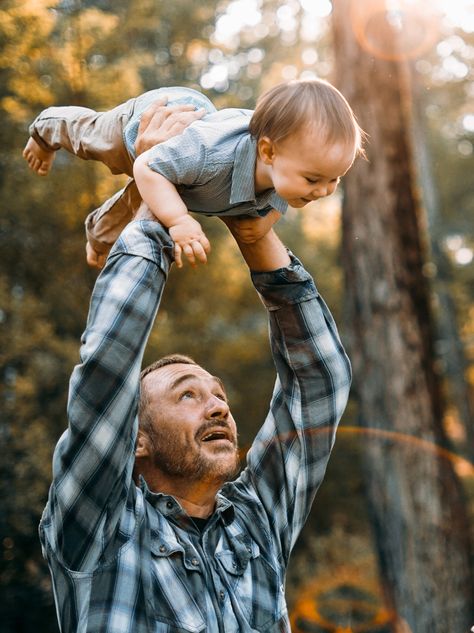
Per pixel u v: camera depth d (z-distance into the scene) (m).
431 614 7.84
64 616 2.10
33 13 10.73
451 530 8.00
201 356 13.26
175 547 2.18
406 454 8.07
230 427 2.37
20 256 11.36
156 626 2.07
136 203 2.36
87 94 11.35
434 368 8.32
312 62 14.34
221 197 2.21
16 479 9.90
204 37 15.34
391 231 8.29
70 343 10.88
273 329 2.58
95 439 2.06
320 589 11.89
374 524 8.26
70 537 2.08
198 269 12.87
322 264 16.17
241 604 2.20
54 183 11.05
